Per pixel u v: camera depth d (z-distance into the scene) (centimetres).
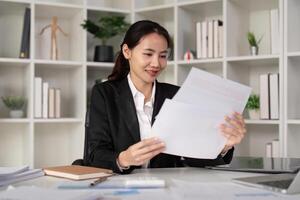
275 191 100
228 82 129
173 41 289
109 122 164
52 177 126
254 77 286
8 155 297
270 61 263
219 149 131
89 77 314
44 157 308
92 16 307
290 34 244
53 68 308
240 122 130
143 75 161
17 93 297
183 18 286
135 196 96
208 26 273
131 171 137
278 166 140
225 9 260
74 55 300
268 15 279
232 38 267
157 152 127
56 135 312
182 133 126
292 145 249
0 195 90
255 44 264
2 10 291
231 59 259
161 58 161
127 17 305
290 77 246
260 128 281
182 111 123
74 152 300
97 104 166
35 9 285
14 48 295
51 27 288
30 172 124
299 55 237
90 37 315
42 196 88
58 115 282
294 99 252
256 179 114
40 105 275
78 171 125
